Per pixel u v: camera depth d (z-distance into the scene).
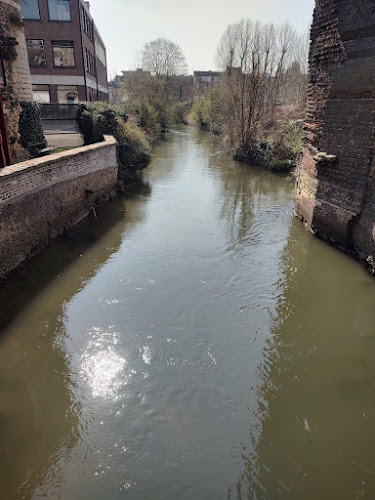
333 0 8.76
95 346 6.46
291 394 5.57
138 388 5.64
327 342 6.65
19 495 4.17
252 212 13.42
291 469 4.51
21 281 8.15
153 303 7.73
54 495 4.18
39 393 5.48
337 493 4.23
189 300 7.88
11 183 7.99
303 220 11.66
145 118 29.20
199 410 5.30
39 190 9.17
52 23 24.94
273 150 21.20
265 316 7.39
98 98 37.16
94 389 5.60
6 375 5.76
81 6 26.12
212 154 25.56
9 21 11.03
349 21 8.27
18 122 11.80
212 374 5.93
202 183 17.69
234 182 18.12
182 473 4.45
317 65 9.91
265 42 26.00
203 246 10.47
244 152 23.00
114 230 11.38
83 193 11.76
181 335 6.80
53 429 4.95
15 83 11.48
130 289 8.23
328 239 10.08
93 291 8.11
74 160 10.90
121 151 16.42
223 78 32.97
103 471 4.45
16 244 8.31
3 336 6.57
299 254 9.73
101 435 4.89
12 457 4.57
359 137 8.41
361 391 5.60
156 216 12.77
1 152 8.59
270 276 8.88
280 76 28.42
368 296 7.87
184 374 5.92
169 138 33.88
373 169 8.11
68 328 6.88
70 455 4.62
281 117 24.11
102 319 7.18
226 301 7.86
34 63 25.61
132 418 5.14
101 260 9.49
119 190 15.02
